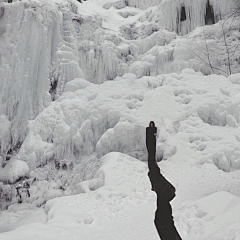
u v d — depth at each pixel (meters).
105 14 26.61
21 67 18.33
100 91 16.77
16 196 14.65
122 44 23.33
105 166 11.17
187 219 6.54
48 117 16.19
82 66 21.06
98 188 9.98
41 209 14.10
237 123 13.47
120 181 10.05
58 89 18.75
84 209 8.21
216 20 22.16
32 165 15.15
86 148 15.19
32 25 19.06
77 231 6.71
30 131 16.20
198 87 15.44
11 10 19.45
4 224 13.25
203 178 10.59
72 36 20.70
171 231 3.18
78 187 10.96
